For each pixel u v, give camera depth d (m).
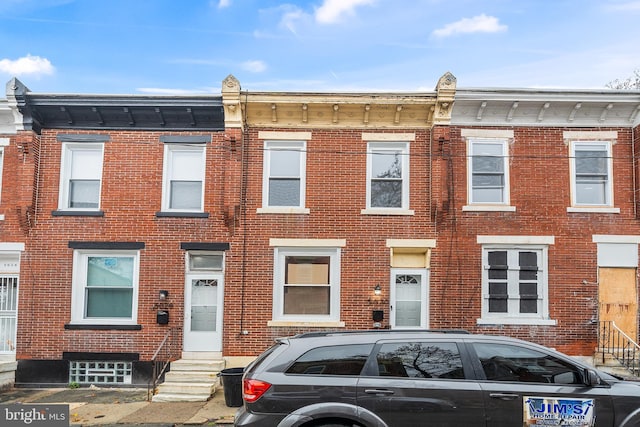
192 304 12.88
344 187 12.97
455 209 12.84
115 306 12.95
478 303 12.60
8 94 12.48
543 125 13.07
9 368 12.23
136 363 12.52
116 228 12.89
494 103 12.82
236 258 12.75
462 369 6.14
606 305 12.60
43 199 12.98
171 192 13.23
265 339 12.55
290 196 13.09
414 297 12.90
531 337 12.51
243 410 6.27
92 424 9.16
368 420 5.92
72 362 12.62
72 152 13.30
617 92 12.66
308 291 12.87
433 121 12.85
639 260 12.70
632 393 5.99
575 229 12.79
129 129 13.17
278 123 13.12
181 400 10.92
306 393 6.02
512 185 12.91
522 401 5.95
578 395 5.96
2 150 13.13
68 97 12.73
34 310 12.69
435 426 5.93
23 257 12.82
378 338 6.36
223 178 12.98
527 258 12.84
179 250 12.83
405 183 13.06
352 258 12.77
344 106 12.87
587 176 13.02
